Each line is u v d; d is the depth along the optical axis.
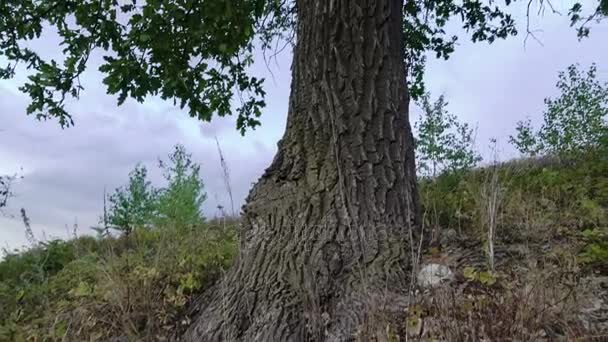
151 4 5.05
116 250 4.65
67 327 3.12
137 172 7.52
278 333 2.62
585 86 6.23
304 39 3.35
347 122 3.13
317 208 2.99
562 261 2.73
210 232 4.70
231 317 2.79
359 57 3.20
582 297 2.26
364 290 2.59
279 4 6.12
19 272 4.66
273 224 3.03
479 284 2.53
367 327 2.29
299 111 3.27
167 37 5.31
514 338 2.02
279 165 3.25
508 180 4.83
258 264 2.92
